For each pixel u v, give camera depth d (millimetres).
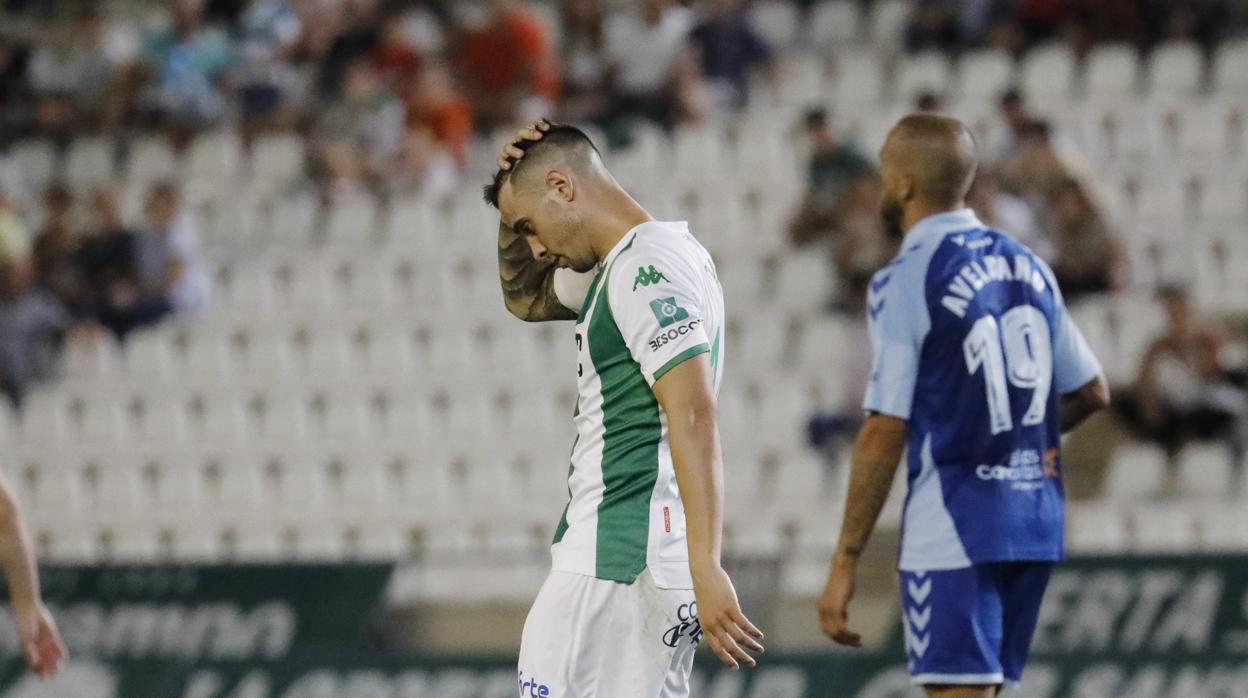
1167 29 45438
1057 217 36938
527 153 12945
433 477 37062
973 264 15617
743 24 45875
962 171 15812
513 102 45562
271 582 29141
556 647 12586
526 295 13984
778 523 33938
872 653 26875
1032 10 45750
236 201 45094
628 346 12570
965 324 15445
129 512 37938
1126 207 40750
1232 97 43875
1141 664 26094
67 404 39812
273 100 47750
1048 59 44500
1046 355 15875
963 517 15383
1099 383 16344
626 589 12555
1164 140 42438
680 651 12773
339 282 41906
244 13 49969
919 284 15547
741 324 38250
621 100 44281
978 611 15383
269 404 39094
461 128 44938
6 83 50031
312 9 49781
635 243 12648
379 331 40375
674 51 44469
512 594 29391
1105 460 33906
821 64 46125
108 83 49250
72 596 29328
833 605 15719
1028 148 37594
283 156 46781
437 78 44812
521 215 12984
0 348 40312
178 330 41188
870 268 37594
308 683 28578
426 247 42500
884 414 15492
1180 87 44156
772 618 27859
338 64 48562
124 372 40406
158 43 49188
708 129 43562
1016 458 15578
